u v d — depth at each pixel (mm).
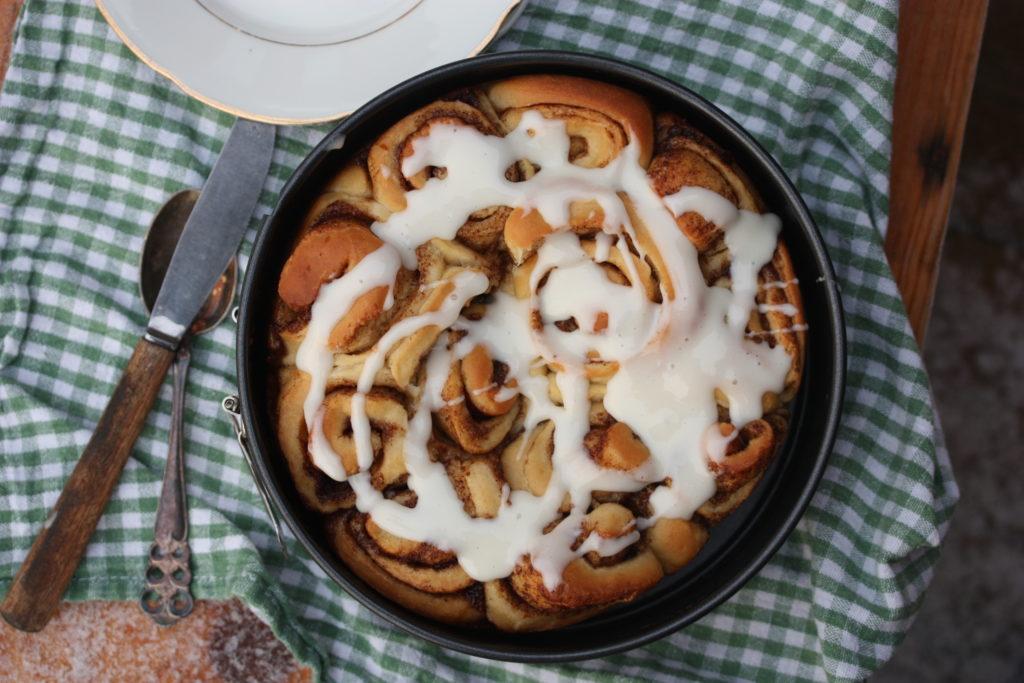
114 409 908
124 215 933
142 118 934
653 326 853
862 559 912
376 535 859
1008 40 1216
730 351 856
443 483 856
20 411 921
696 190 856
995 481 1227
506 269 870
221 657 921
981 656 1215
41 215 932
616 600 856
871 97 922
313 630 922
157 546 914
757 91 927
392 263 848
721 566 896
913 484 908
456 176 859
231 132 915
